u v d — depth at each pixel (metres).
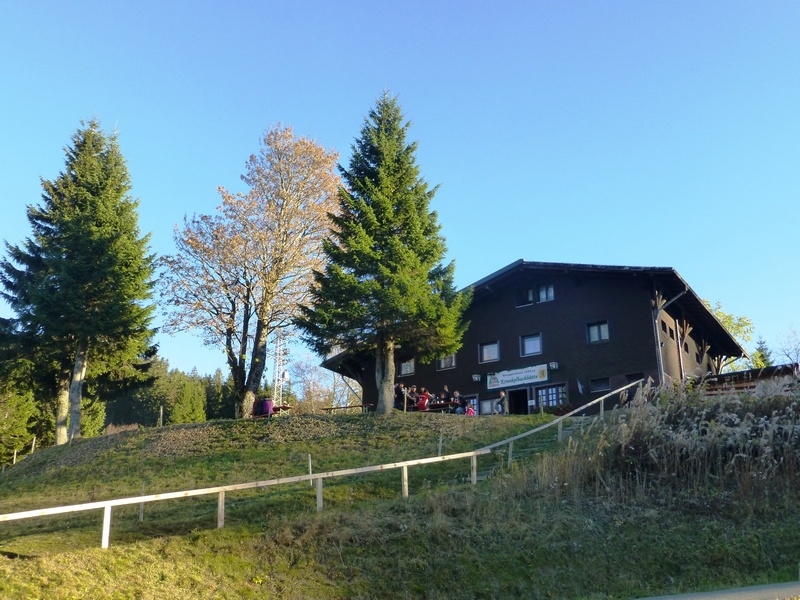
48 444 49.88
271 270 38.41
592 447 18.97
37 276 36.91
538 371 35.66
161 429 30.45
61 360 36.31
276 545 14.80
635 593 13.55
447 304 31.38
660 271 32.53
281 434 27.31
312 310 30.72
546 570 14.36
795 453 17.53
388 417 28.12
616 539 15.46
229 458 25.12
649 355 32.69
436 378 39.50
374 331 30.31
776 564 14.53
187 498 19.98
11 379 36.72
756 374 30.14
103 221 37.12
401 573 13.98
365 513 16.19
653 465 18.16
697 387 21.91
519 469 18.75
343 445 25.30
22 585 11.95
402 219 31.03
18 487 26.34
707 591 12.95
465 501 16.75
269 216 38.94
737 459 17.55
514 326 37.34
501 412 33.16
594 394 33.88
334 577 13.84
